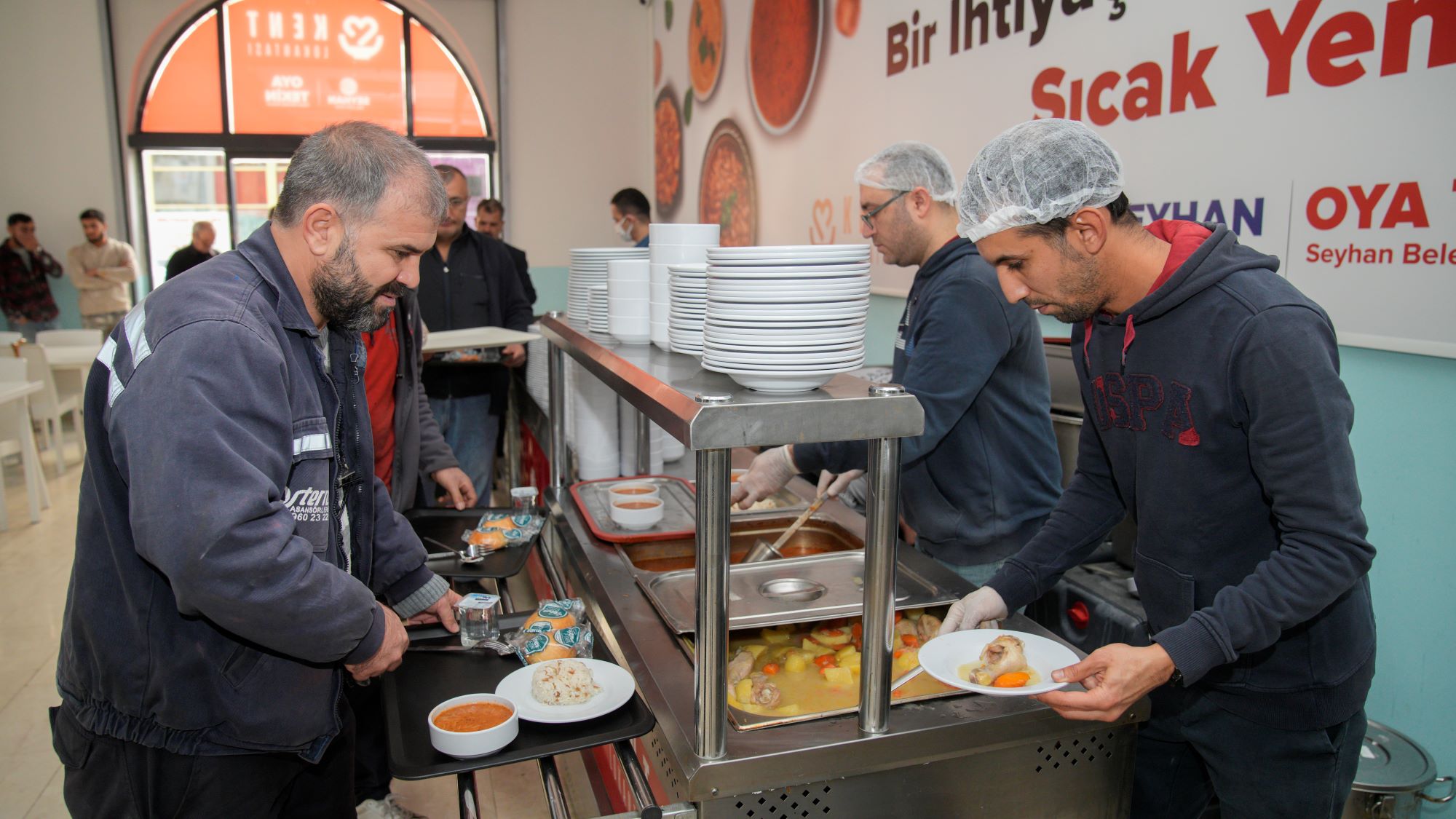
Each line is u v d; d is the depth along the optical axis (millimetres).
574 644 1479
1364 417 1991
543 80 8047
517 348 3992
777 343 1084
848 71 4230
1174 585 1269
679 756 1108
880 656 1127
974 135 3301
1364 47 1902
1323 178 2012
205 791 1186
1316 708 1215
